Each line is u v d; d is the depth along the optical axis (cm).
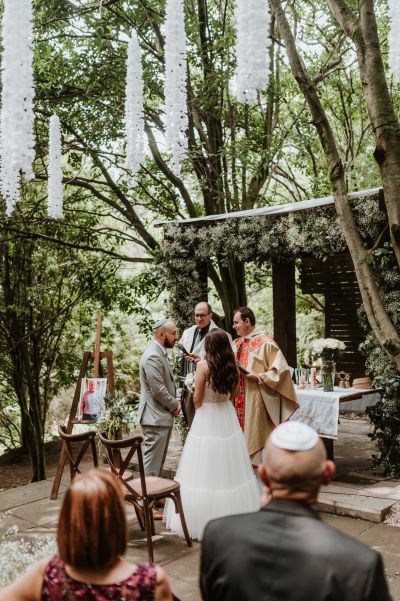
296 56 502
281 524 146
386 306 590
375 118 489
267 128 1034
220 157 995
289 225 690
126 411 541
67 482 637
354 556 134
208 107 974
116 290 1121
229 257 876
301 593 134
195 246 803
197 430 451
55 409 1345
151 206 1198
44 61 959
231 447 445
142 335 1338
